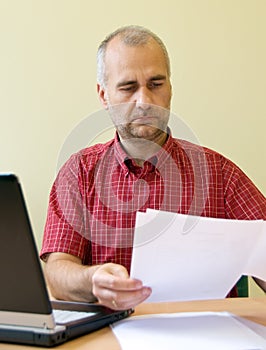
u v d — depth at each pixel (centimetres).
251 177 212
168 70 131
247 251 93
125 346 76
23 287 73
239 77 212
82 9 210
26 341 76
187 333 83
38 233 204
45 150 208
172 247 87
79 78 209
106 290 87
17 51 209
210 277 94
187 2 212
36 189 207
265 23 213
